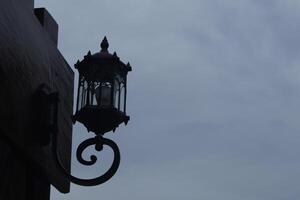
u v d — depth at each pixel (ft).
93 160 19.61
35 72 20.74
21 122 19.36
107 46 20.01
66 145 23.62
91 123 19.12
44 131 20.38
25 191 20.66
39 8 23.40
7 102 18.28
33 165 20.92
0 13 17.92
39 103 20.57
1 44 17.80
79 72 19.61
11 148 19.36
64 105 23.76
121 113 19.22
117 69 19.43
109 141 19.58
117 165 19.48
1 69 17.79
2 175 18.58
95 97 19.13
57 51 23.67
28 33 20.40
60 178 22.97
